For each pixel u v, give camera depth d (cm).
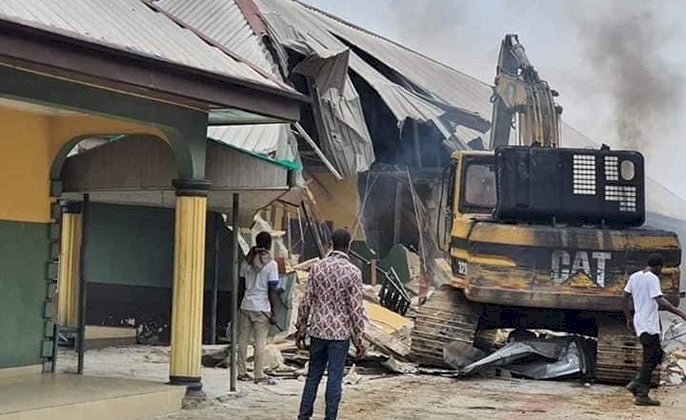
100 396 964
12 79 877
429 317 1439
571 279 1348
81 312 1169
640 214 1438
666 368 1493
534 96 1683
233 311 1159
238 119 1186
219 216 1612
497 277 1360
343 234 945
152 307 1602
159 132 1077
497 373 1413
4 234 1078
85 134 1121
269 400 1104
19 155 1093
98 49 870
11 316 1090
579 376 1405
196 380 1074
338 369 920
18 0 872
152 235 1605
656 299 1177
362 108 2466
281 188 1145
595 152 1450
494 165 1523
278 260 1568
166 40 1031
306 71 2191
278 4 2527
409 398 1170
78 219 1503
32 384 1036
